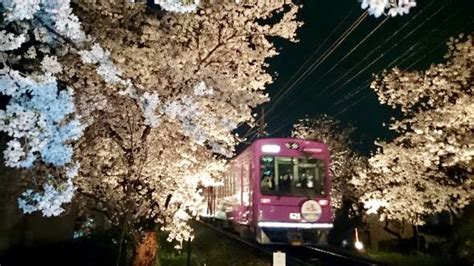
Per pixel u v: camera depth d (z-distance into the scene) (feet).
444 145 53.11
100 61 19.02
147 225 36.22
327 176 57.36
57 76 28.22
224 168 38.70
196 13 34.86
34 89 14.64
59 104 14.84
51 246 51.13
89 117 28.86
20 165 14.93
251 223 57.31
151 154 33.17
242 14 35.68
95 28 29.60
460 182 57.52
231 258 53.98
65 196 16.12
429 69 55.47
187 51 33.32
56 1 15.89
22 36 16.44
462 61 53.11
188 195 36.65
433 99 56.39
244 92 31.04
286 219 55.52
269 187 56.18
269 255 55.93
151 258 36.37
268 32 37.22
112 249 49.70
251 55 37.09
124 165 33.22
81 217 58.65
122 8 30.71
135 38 30.73
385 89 61.16
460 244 56.90
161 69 29.50
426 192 58.13
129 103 29.99
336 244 88.63
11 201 45.93
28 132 14.84
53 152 15.11
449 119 52.26
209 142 31.63
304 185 56.80
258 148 57.16
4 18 16.37
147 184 35.12
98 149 32.89
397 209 62.39
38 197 15.92
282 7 36.60
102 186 33.88
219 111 31.40
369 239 85.97
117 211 33.83
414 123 57.57
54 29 19.31
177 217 37.70
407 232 80.89
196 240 68.33
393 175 62.18
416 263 56.80
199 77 30.01
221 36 35.50
